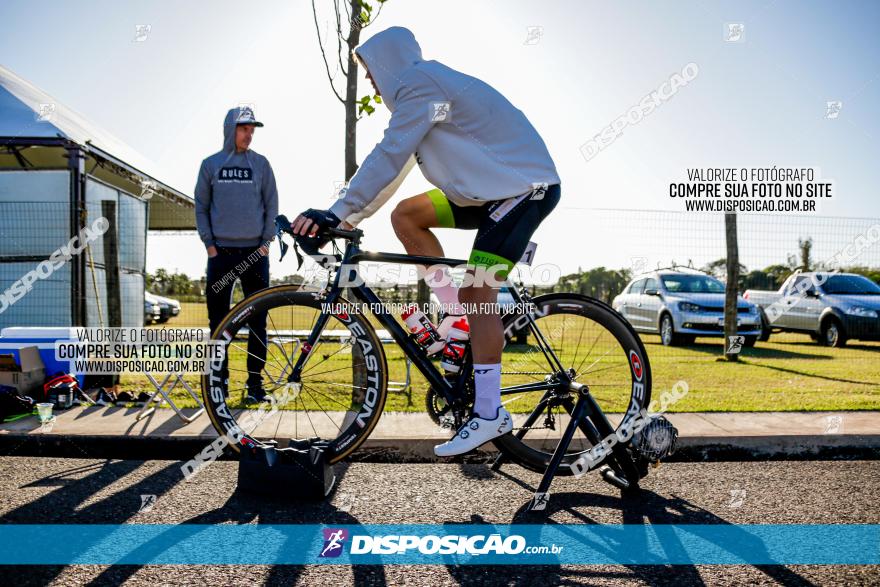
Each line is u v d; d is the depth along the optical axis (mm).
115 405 3750
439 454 2273
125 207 5824
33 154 6180
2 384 3678
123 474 2689
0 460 2912
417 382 4918
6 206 5125
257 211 4184
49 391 3664
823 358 7656
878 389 4762
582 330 2848
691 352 8453
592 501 2436
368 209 2441
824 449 3074
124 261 5812
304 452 2398
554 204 2301
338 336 2859
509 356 2766
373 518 2230
